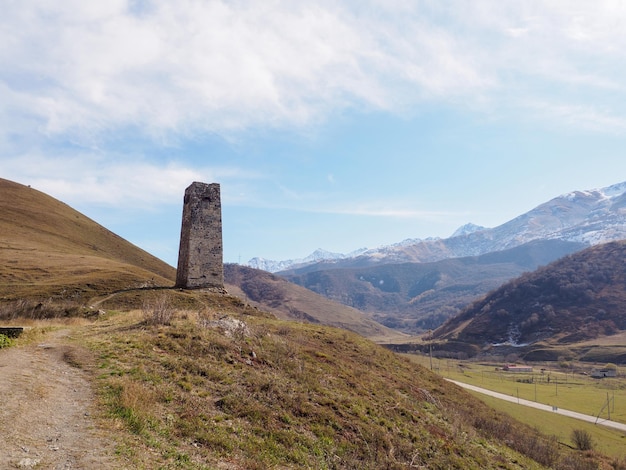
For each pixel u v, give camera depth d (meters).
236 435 12.38
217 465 10.16
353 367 24.16
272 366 18.95
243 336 21.52
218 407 13.79
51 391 12.19
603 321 183.25
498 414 33.00
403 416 19.41
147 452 9.55
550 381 104.69
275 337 24.05
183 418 12.19
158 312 22.94
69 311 32.44
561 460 25.38
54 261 66.81
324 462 12.87
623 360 140.62
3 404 10.56
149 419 11.40
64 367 14.88
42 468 7.89
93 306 38.19
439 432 19.41
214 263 43.09
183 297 39.25
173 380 14.82
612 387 95.94
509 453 21.61
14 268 59.03
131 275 58.72
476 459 18.20
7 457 8.01
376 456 14.62
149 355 16.69
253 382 16.25
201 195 43.28
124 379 13.91
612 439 46.53
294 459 12.30
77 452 8.82
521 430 31.19
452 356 169.12
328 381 19.59
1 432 9.02
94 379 13.73
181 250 45.31
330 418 15.72
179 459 9.70
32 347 17.80
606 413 64.12
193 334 19.66
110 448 9.25
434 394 27.67
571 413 63.03
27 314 31.56
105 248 102.75
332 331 33.72
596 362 143.00
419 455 16.14
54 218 104.00
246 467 10.68
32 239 83.88
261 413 14.16
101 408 11.41
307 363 21.08
